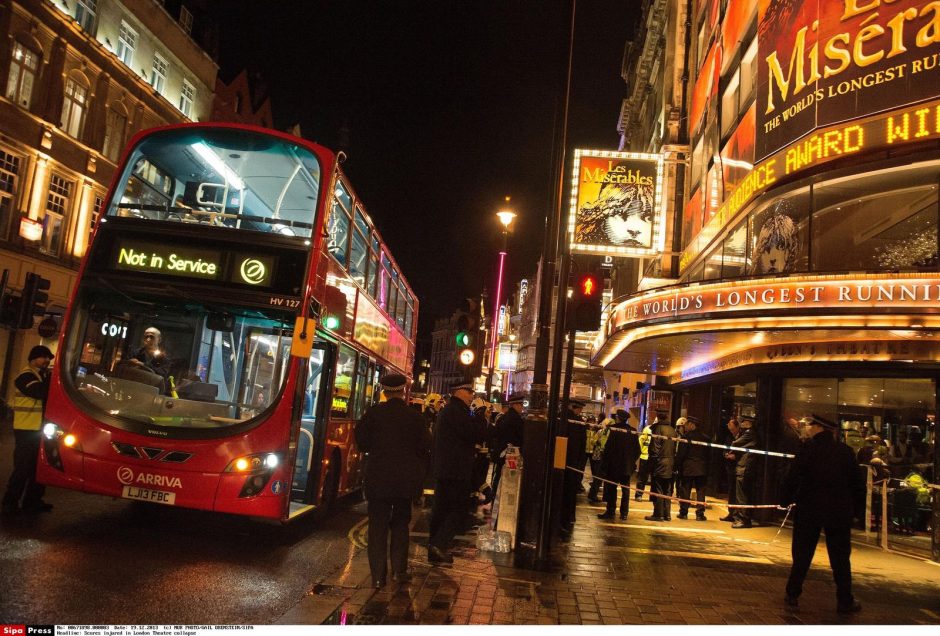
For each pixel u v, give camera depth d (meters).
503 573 7.50
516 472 9.33
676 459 13.97
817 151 12.97
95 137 26.83
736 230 17.02
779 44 14.60
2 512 8.09
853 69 12.57
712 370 17.45
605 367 23.83
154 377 8.19
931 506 10.70
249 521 9.64
